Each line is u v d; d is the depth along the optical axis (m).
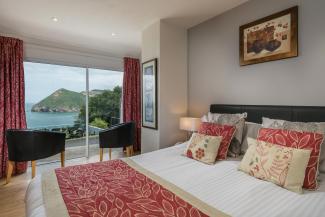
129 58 4.93
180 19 3.11
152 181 1.53
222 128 2.18
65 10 2.77
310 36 2.05
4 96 3.41
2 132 3.37
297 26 2.12
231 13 2.80
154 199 1.25
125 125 4.00
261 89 2.47
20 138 2.91
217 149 2.03
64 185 1.47
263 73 2.45
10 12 2.80
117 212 1.10
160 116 3.16
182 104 3.42
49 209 1.15
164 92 3.20
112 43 4.19
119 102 5.09
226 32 2.87
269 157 1.55
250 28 2.55
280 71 2.29
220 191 1.39
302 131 1.69
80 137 4.58
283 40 2.23
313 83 2.04
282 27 2.23
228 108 2.76
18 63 3.54
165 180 1.57
